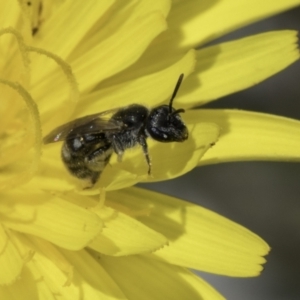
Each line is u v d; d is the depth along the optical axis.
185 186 0.12
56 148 0.09
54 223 0.09
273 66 0.10
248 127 0.10
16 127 0.09
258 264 0.09
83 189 0.09
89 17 0.09
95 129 0.09
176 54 0.10
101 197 0.09
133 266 0.09
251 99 0.12
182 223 0.10
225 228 0.10
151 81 0.09
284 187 0.12
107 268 0.09
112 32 0.10
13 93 0.09
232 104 0.12
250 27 0.12
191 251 0.09
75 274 0.09
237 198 0.12
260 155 0.10
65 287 0.09
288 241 0.12
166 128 0.09
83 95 0.09
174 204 0.10
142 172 0.09
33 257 0.09
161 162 0.09
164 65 0.10
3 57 0.09
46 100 0.09
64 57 0.09
